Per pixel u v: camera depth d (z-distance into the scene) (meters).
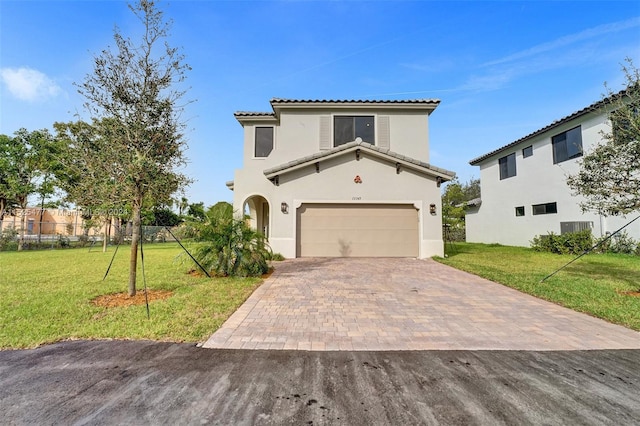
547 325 5.33
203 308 6.04
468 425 2.71
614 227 14.74
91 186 6.40
